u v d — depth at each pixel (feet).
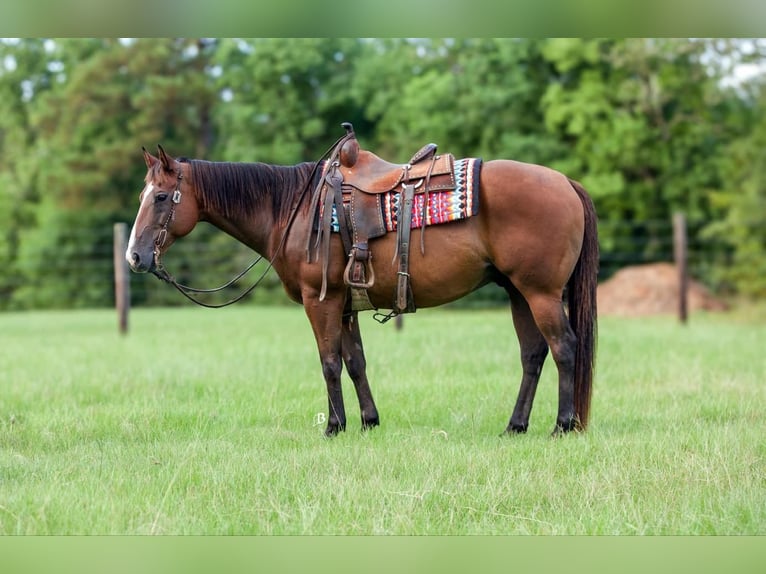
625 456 19.17
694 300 73.51
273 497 17.30
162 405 26.66
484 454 19.54
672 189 86.28
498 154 87.61
